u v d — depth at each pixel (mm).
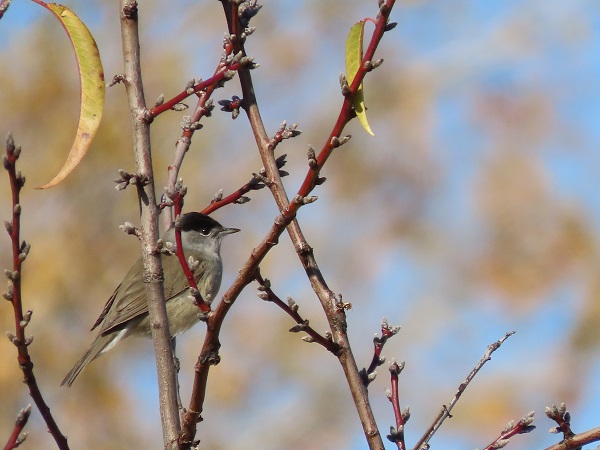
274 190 4453
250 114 4598
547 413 3553
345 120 3656
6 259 12203
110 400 11789
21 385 11484
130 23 4375
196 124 4656
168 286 8516
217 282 9031
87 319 12086
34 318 11852
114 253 12594
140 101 4305
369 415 4074
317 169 3639
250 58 4250
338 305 4281
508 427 3904
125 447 11594
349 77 4125
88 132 4168
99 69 4242
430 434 4207
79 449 11500
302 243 4438
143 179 4219
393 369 4262
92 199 12812
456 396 4281
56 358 11750
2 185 12750
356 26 4109
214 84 4703
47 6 4250
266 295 4062
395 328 4316
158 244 4117
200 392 3887
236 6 4324
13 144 3471
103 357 12008
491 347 4340
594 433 3504
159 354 4086
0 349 11469
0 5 3980
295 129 4523
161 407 4035
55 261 12234
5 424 11234
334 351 4180
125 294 8336
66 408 11594
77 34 4246
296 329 4133
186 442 3934
